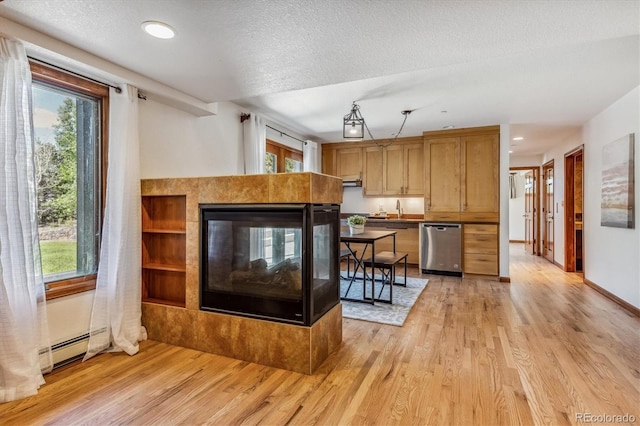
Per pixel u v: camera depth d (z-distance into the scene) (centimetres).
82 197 260
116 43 220
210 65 253
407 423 173
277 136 529
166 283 297
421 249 563
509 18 189
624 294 378
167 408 187
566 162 593
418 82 338
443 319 334
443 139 552
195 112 349
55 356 234
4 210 195
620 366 233
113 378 220
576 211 586
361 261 434
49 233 241
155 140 311
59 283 240
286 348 231
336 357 250
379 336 290
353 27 199
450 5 177
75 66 235
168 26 199
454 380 215
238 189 251
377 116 467
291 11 183
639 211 348
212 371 229
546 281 511
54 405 189
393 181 632
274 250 239
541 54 273
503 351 258
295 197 232
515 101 398
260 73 269
